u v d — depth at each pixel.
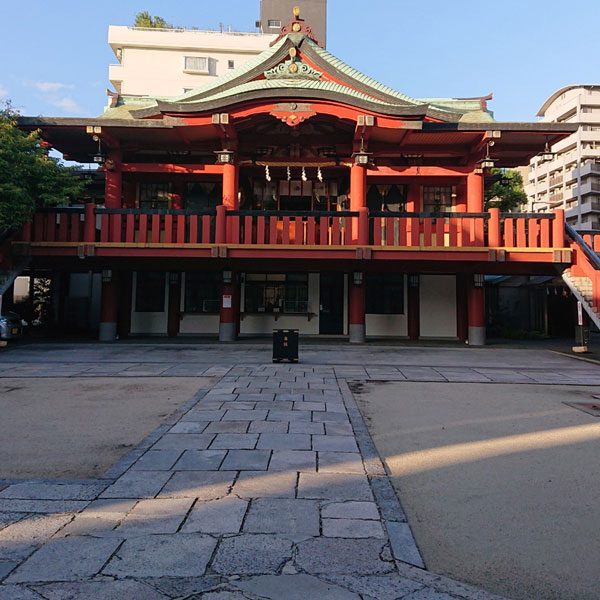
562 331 21.69
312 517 3.79
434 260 15.84
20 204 14.08
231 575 2.99
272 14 39.66
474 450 5.64
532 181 65.19
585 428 6.60
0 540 3.41
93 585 2.87
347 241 16.22
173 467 4.89
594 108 56.94
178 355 13.84
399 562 3.17
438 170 17.50
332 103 15.34
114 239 15.87
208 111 15.42
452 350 15.69
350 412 7.30
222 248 15.70
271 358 13.34
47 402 8.08
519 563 3.22
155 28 37.81
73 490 4.30
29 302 21.22
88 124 15.78
